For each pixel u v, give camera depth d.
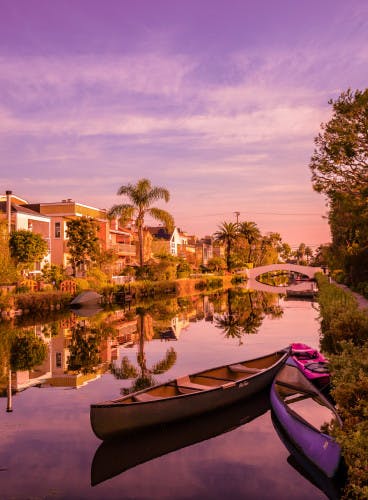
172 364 17.75
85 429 10.79
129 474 8.56
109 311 37.41
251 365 14.98
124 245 65.88
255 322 30.56
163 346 21.80
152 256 64.94
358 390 8.00
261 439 10.09
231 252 109.69
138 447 9.84
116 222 68.81
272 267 90.50
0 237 34.22
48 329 27.44
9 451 9.59
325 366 13.72
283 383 11.49
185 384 12.30
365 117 13.26
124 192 48.88
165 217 49.34
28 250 37.69
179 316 34.16
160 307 40.88
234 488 7.99
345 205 14.13
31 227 48.00
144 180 48.72
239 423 11.11
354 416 7.77
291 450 9.49
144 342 22.97
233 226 92.50
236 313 36.09
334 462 7.71
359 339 15.34
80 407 12.41
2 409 12.28
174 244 90.50
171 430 10.57
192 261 100.50
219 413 11.66
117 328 27.92
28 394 13.71
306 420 9.27
